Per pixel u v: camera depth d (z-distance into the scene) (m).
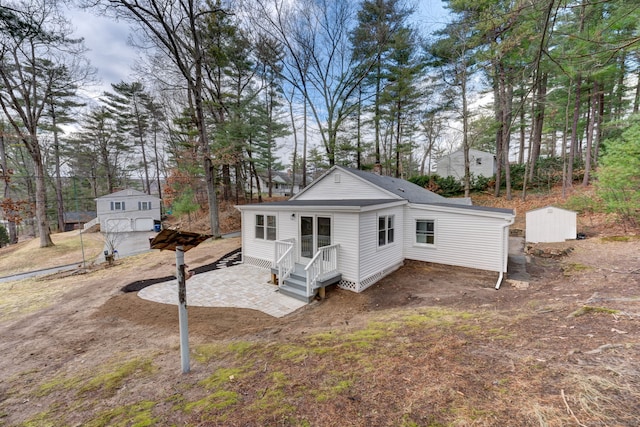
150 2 13.83
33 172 31.92
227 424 2.22
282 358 3.53
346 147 20.92
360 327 4.62
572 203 14.00
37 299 8.08
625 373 2.09
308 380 2.80
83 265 13.77
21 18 13.03
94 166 36.66
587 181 17.23
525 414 1.83
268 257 10.20
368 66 20.12
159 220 29.41
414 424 1.93
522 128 25.89
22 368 4.24
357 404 2.27
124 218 26.64
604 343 2.63
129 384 3.37
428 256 9.61
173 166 26.48
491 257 8.34
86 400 3.09
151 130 33.47
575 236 11.02
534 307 4.45
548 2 3.79
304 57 20.81
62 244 19.84
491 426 1.77
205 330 5.49
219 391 2.83
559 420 1.72
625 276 5.46
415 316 4.79
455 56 15.84
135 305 7.04
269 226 10.12
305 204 9.32
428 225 9.71
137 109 32.50
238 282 8.82
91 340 5.24
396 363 2.91
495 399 2.06
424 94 20.00
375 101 22.00
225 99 22.94
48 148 31.09
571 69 5.11
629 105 20.53
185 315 3.56
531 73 4.71
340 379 2.73
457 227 8.98
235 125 18.94
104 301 7.54
